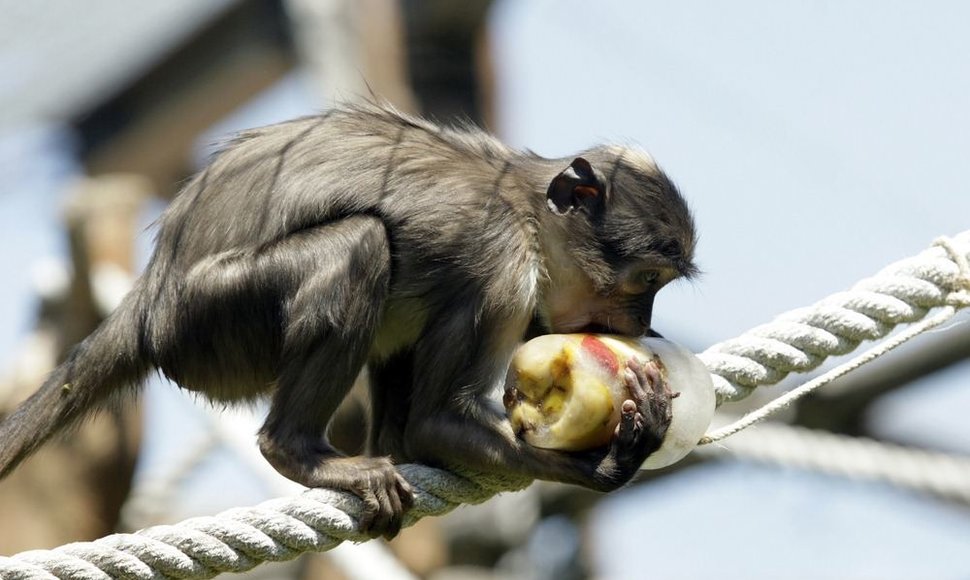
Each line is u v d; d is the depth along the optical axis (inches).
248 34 1119.0
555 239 537.3
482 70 1003.3
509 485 481.4
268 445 483.2
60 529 767.1
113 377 520.1
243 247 508.1
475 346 499.5
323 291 489.4
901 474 776.3
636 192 545.0
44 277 793.6
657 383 450.6
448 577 882.1
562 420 454.0
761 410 460.8
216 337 508.1
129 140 1146.0
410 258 508.4
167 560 430.9
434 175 521.0
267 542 445.7
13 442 516.1
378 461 472.4
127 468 778.2
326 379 487.2
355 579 692.1
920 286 465.1
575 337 462.0
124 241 794.8
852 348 471.5
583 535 976.3
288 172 515.2
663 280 546.3
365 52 966.4
